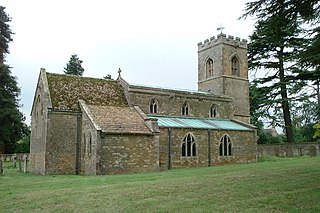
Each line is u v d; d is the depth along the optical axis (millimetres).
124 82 34438
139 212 11055
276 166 22422
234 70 44281
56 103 29344
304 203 11523
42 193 14867
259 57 49438
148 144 28297
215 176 17766
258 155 43812
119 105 32594
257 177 16625
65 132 28828
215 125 35906
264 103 48250
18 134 51625
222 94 42188
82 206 12172
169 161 30391
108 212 11281
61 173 28188
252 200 12086
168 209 11242
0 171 26406
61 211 11742
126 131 27219
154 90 34906
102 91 33281
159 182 16500
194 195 13078
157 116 34594
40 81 31984
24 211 12078
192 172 21953
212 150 33750
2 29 56594
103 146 26078
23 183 19359
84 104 29766
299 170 18781
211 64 44844
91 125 27219
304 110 53344
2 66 52375
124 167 26750
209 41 45094
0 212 12234
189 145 32219
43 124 29391
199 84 46031
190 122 35094
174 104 36219
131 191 14195
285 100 46562
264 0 13469
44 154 28156
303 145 41250
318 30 14758
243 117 43500
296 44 44719
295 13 13805
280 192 13195
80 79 33500
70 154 28734
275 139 59438
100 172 25688
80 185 17172
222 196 12781
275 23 14164
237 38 44656
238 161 35500
